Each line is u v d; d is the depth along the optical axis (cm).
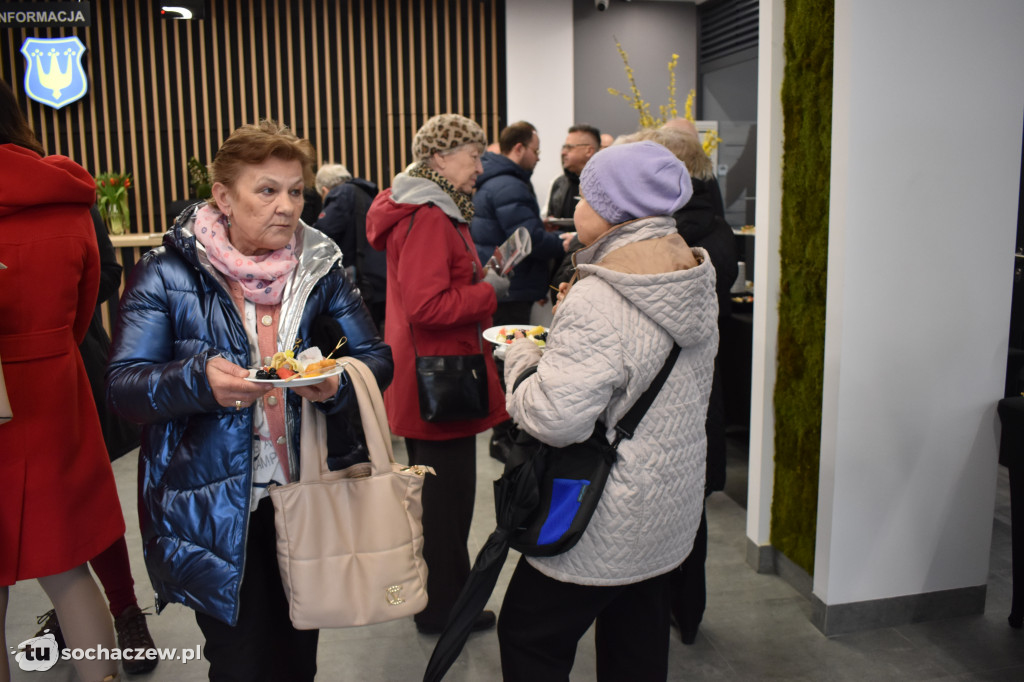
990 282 237
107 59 702
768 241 275
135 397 140
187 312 150
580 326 143
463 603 159
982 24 223
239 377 137
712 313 157
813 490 266
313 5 714
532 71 726
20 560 171
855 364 232
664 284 143
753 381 291
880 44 218
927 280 232
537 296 406
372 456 151
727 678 226
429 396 224
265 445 153
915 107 223
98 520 185
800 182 260
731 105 706
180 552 146
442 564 243
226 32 708
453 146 227
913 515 245
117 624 234
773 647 242
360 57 727
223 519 145
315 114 729
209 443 146
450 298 220
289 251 156
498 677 230
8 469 168
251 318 154
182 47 707
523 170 398
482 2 725
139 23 698
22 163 162
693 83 758
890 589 249
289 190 148
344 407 150
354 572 149
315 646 175
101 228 273
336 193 446
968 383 240
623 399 149
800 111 257
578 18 733
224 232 150
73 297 177
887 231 228
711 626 255
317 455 150
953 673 227
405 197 223
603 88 745
